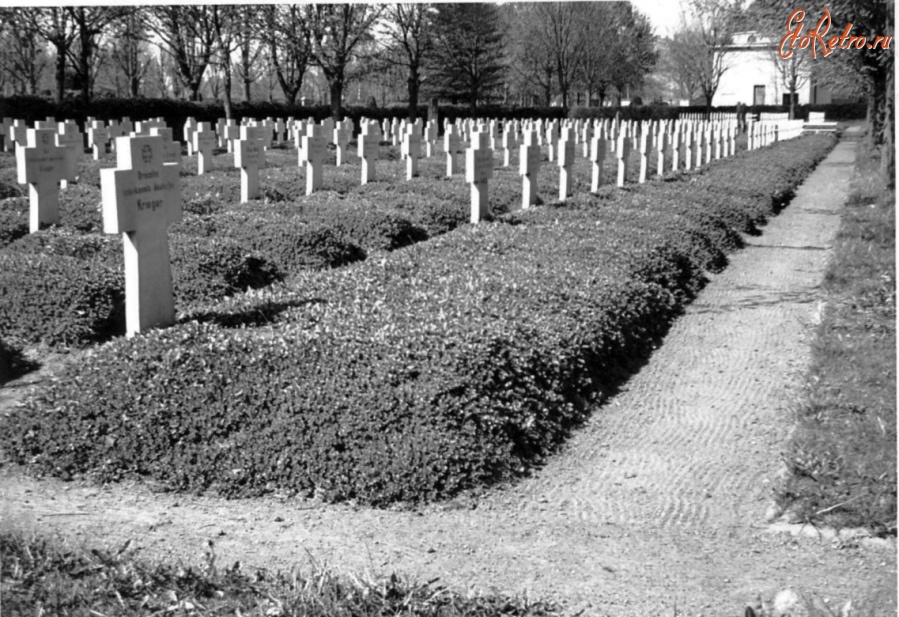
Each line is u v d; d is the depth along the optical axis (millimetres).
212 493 6277
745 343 10086
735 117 60625
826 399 7582
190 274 11023
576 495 6262
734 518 5820
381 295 9758
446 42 52844
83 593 4707
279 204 16094
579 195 18391
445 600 4652
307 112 50094
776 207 21828
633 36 62062
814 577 4992
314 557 5301
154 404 7000
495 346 7699
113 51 57188
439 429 6594
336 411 6734
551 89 65562
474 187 14891
